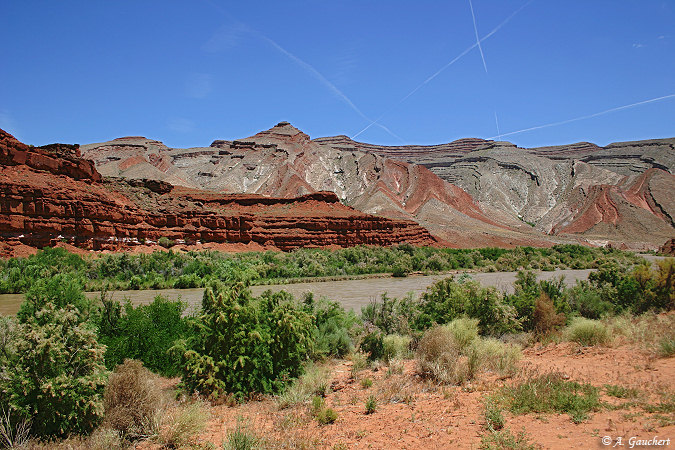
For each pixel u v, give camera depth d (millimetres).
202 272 43938
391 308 16859
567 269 63875
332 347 13109
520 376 8711
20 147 51094
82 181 56938
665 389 7043
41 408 7012
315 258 60312
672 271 17375
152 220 62500
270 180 195125
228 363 9570
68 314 7754
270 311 10828
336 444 6230
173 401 8641
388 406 7949
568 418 6305
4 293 30938
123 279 40250
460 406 7398
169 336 11820
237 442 6203
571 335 12484
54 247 46188
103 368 7699
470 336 11359
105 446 6555
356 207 164875
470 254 73062
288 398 8844
